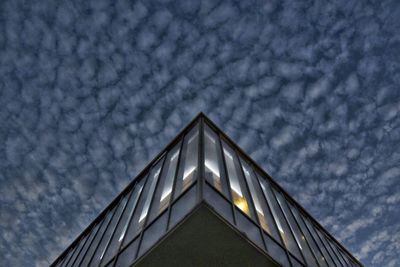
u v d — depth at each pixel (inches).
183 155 508.7
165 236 347.6
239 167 550.3
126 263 403.5
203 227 342.6
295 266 443.2
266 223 475.8
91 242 660.1
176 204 389.7
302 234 610.9
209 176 430.3
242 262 371.6
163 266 372.8
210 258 364.5
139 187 649.0
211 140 539.8
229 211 377.4
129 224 497.7
